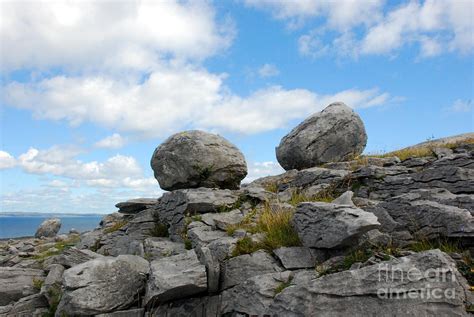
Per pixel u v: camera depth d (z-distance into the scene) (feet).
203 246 39.78
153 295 31.58
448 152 61.41
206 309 33.63
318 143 76.95
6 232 340.80
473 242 28.40
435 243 30.27
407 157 63.16
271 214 42.11
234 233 41.68
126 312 33.14
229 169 59.31
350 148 79.66
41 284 46.11
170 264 34.40
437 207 30.81
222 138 62.23
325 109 82.79
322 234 32.14
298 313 24.97
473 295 23.24
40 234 121.08
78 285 33.76
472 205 31.86
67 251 48.21
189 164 57.67
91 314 32.63
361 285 24.11
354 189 50.49
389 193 46.32
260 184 73.31
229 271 34.50
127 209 69.15
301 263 32.65
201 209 50.88
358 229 28.84
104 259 37.09
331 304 24.25
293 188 58.18
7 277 48.24
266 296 29.35
